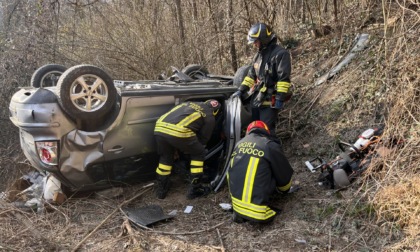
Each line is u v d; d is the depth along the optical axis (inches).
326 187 167.5
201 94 187.6
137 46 304.7
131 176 181.8
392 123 160.6
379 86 196.2
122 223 157.8
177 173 198.4
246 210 146.9
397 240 128.9
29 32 291.7
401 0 206.2
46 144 157.3
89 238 149.0
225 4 288.7
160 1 316.8
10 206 167.0
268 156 149.3
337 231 139.5
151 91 173.9
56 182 178.2
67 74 152.9
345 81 219.8
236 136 176.2
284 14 287.9
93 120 161.9
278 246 136.6
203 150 173.0
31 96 155.7
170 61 307.3
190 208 168.9
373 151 158.7
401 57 187.3
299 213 154.1
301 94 235.0
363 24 250.8
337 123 201.3
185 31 312.8
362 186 150.6
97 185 174.2
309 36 285.9
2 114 260.5
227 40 298.0
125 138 170.1
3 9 307.7
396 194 138.7
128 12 312.8
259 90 189.3
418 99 163.0
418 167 144.3
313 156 194.1
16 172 226.4
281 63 180.4
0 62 276.2
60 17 312.7
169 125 166.4
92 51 297.3
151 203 176.1
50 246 141.8
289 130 216.1
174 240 145.3
